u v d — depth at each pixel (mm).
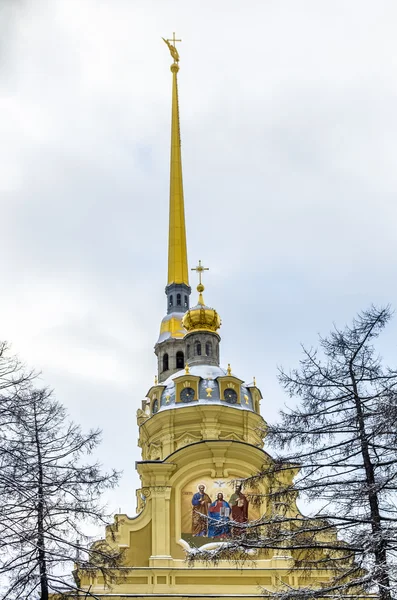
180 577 47531
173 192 100625
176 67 112125
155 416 57594
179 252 97562
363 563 26375
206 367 60656
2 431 31484
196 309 65125
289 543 32281
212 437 55938
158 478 50719
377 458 28203
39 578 30828
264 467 51031
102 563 35125
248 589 47031
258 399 60094
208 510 50094
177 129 103938
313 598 27516
